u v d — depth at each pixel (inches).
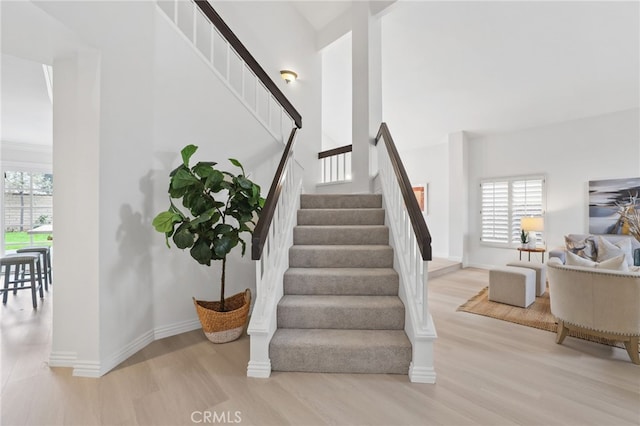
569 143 185.8
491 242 217.5
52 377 73.5
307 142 189.2
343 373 74.7
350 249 101.8
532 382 71.7
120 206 82.7
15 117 158.7
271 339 77.6
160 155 96.2
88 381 71.9
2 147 196.1
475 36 145.3
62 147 78.5
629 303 82.1
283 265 94.0
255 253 75.0
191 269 104.7
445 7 136.5
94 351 74.9
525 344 93.6
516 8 126.9
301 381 71.4
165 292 98.3
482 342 94.8
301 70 185.3
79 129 76.4
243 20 157.1
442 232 244.8
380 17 150.6
